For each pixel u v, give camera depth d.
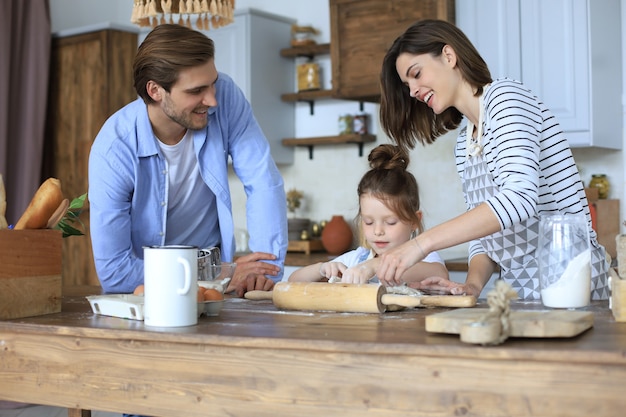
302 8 4.79
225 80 2.22
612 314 1.39
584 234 1.50
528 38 3.71
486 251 2.01
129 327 1.35
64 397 1.39
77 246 4.89
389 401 1.11
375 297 1.48
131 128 2.06
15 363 1.45
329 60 4.67
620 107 3.85
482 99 1.77
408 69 1.85
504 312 1.09
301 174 4.77
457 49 1.79
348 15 4.14
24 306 1.53
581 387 1.00
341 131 4.52
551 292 1.49
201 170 2.16
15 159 4.82
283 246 2.23
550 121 1.79
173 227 2.27
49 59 4.89
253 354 1.21
